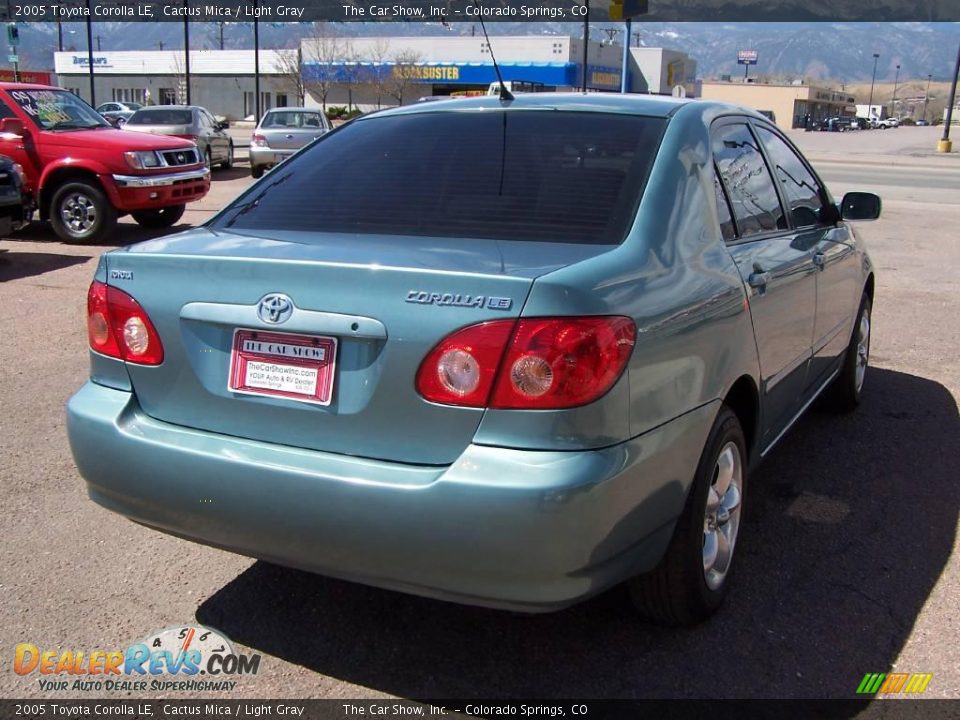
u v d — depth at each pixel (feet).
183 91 192.03
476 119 11.44
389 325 8.04
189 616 10.50
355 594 11.00
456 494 7.72
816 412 17.76
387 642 10.03
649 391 8.45
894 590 11.08
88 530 12.45
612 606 10.69
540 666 9.58
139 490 9.14
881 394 18.92
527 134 10.91
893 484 14.29
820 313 13.92
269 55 202.69
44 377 18.99
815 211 14.94
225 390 8.87
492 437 7.82
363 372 8.25
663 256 9.23
